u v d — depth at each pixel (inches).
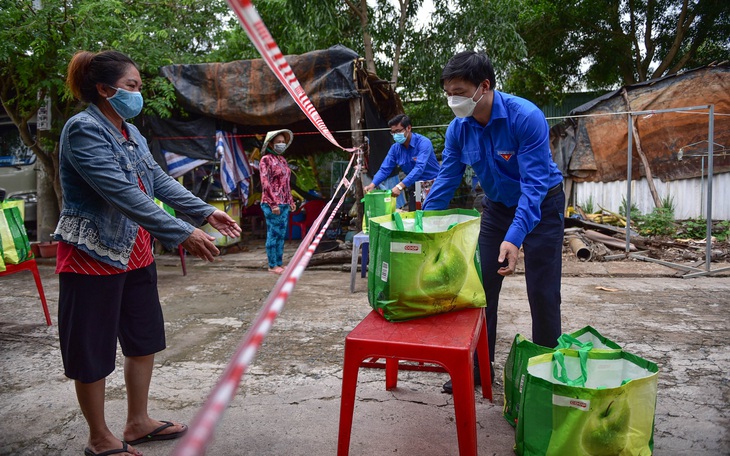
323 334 148.1
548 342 101.6
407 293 81.7
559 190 99.0
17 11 249.6
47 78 269.4
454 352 71.6
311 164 458.0
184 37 387.2
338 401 105.1
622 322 153.6
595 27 574.6
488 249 105.8
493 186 100.5
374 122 284.2
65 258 77.0
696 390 106.4
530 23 574.6
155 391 112.1
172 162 281.7
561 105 585.3
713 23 550.9
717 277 217.3
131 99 78.3
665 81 352.2
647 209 362.3
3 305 191.3
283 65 52.4
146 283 88.5
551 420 74.0
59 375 122.3
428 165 221.1
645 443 74.8
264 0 468.4
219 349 138.6
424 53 426.9
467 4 413.1
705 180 350.9
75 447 89.7
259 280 228.4
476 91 88.5
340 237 331.0
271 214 240.1
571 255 263.1
